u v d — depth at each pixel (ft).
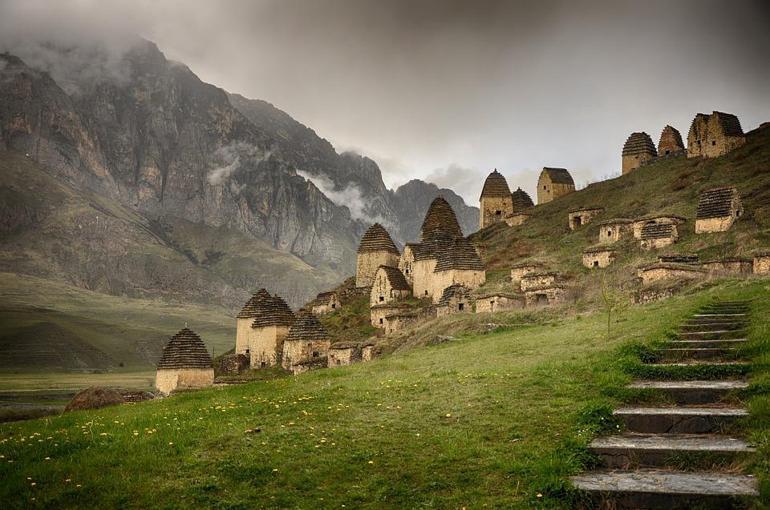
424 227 327.67
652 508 40.01
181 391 179.63
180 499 46.32
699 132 344.49
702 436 48.70
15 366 575.38
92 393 131.13
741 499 38.04
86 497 47.44
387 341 207.21
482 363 92.84
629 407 55.57
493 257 312.50
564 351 90.07
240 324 283.18
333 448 53.36
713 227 229.04
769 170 278.26
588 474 44.80
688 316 92.89
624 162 406.41
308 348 243.19
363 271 327.88
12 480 50.52
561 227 332.19
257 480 48.44
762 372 58.13
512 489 43.83
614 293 179.83
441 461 48.96
